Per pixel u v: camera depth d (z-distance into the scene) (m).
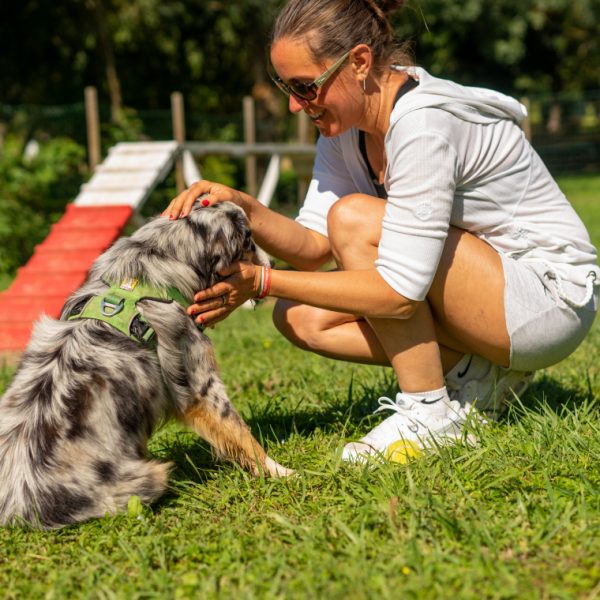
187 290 3.44
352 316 3.79
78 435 3.05
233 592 2.46
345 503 3.01
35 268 7.75
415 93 3.21
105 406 3.09
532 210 3.42
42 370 3.20
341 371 5.20
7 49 23.02
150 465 3.18
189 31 24.86
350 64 3.18
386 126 3.37
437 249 3.19
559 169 26.86
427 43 29.34
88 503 3.04
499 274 3.35
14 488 3.05
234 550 2.75
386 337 3.47
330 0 3.16
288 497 3.15
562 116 26.84
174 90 26.30
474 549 2.61
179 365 3.36
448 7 27.17
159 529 2.98
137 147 10.27
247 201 3.78
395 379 4.70
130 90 25.59
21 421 3.12
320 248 4.00
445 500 2.97
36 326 3.40
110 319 3.26
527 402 4.15
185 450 3.93
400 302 3.22
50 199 12.86
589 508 2.85
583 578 2.42
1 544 2.95
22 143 15.57
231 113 27.19
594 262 3.50
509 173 3.36
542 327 3.38
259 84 24.73
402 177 3.17
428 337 3.46
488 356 3.55
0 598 2.57
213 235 3.48
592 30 31.44
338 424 4.00
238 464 3.50
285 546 2.78
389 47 3.27
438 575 2.46
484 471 3.21
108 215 8.42
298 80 3.24
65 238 8.14
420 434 3.50
